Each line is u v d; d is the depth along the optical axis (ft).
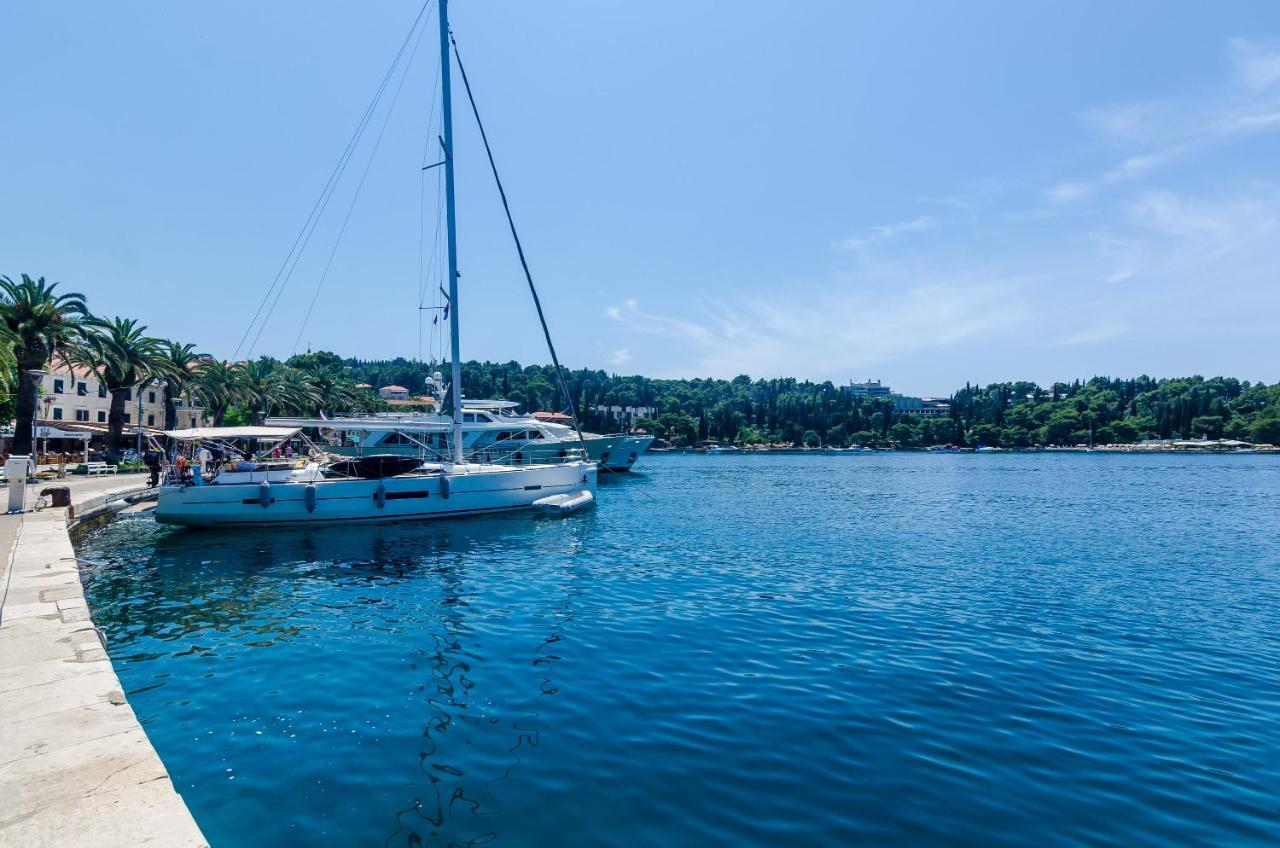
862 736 24.95
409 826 18.85
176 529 75.15
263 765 22.44
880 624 40.70
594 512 102.58
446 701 28.17
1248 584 53.88
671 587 50.62
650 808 19.86
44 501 74.23
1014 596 48.80
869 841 18.39
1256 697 29.50
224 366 216.54
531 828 18.79
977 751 23.90
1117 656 35.06
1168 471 280.10
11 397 134.21
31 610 32.19
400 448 119.24
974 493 157.17
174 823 14.82
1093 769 22.71
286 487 74.79
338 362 431.02
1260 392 575.79
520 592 48.55
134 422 246.06
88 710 20.72
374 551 64.69
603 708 27.40
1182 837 18.89
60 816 14.93
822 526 90.74
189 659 33.65
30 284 131.34
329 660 33.50
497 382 554.87
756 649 35.53
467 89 84.89
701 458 464.24
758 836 18.56
